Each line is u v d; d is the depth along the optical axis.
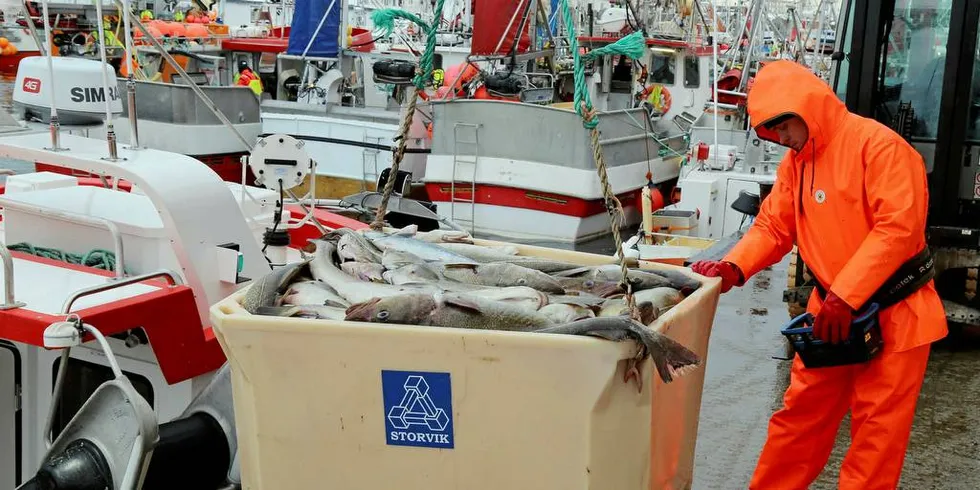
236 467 3.46
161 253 3.97
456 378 2.34
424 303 2.45
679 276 3.01
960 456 4.26
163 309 3.51
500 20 13.34
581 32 16.77
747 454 4.32
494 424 2.35
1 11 25.59
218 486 3.50
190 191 3.93
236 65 16.25
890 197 3.04
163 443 3.31
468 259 3.04
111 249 4.09
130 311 3.38
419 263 2.92
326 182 14.08
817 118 3.16
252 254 4.14
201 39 15.95
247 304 2.70
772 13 19.50
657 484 2.62
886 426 3.21
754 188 10.27
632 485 2.41
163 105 12.62
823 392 3.38
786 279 7.64
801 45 15.80
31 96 5.19
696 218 10.07
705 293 2.85
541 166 12.64
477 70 13.88
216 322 2.49
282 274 2.86
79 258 4.18
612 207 2.53
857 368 3.28
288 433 2.48
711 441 4.45
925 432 4.53
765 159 10.84
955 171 5.87
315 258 3.00
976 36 5.67
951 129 5.83
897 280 3.13
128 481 2.71
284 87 15.45
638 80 17.02
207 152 12.84
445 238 3.39
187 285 3.72
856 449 3.29
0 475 4.00
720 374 5.35
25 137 4.27
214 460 3.45
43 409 3.95
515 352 2.28
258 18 20.69
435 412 2.38
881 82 6.12
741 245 3.48
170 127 12.59
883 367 3.19
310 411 2.45
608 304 2.54
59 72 5.16
